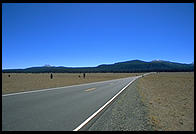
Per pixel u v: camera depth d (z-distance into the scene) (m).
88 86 27.06
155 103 12.83
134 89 23.20
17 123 6.90
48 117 7.93
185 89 24.39
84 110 9.71
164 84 34.12
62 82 35.50
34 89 20.31
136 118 8.18
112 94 17.56
